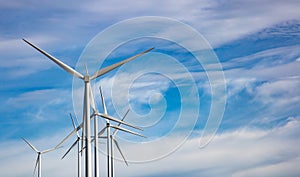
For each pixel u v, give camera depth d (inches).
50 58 1242.0
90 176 1221.7
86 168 1223.5
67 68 1252.5
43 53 1241.4
